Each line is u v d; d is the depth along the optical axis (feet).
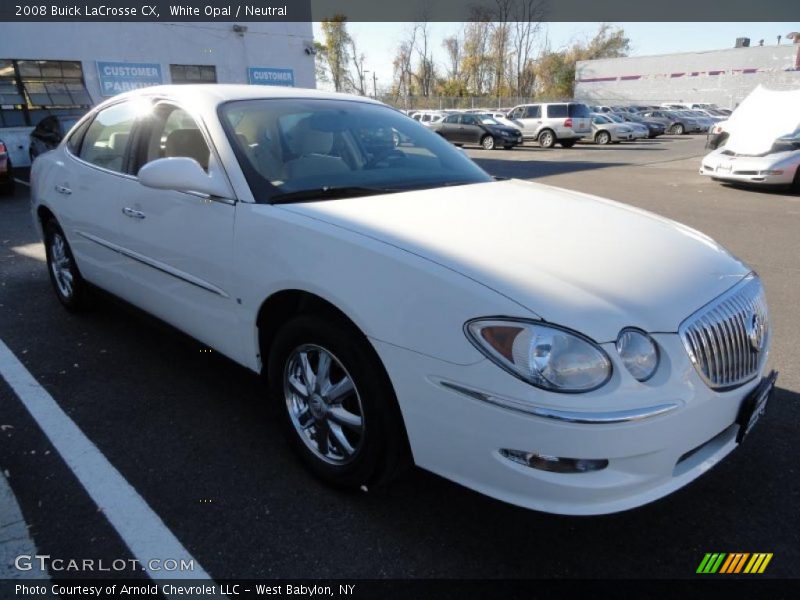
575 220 8.27
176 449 9.05
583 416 5.67
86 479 8.30
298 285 7.43
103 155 11.82
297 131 9.89
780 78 147.33
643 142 90.43
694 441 6.38
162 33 54.13
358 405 7.54
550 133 78.79
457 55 207.00
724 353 6.68
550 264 6.65
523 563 6.96
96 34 50.75
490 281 6.22
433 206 8.41
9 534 7.25
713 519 7.72
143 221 10.17
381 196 8.82
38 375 11.34
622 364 5.86
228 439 9.34
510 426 5.89
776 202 32.45
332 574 6.77
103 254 11.80
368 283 6.76
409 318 6.41
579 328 5.82
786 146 35.58
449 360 6.15
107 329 13.62
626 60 173.06
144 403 10.37
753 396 7.02
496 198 9.18
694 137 103.96
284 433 8.70
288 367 8.28
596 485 5.90
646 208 30.86
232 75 59.31
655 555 7.11
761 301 7.72
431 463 6.65
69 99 50.60
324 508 7.82
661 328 6.19
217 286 8.86
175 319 10.21
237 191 8.48
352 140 10.41
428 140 11.68
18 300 15.61
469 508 7.86
